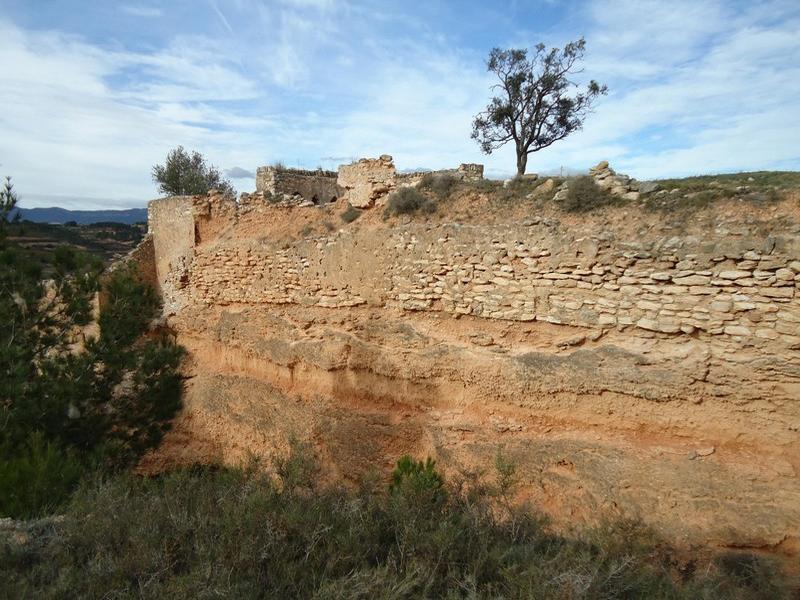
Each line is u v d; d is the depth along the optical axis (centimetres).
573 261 888
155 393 1234
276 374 1385
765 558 669
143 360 1213
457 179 1227
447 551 521
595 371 854
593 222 904
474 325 1030
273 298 1425
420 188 1244
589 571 500
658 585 543
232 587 448
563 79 2433
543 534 639
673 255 789
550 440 889
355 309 1217
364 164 1358
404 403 1102
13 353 988
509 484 713
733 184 845
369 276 1183
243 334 1490
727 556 687
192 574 451
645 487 773
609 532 632
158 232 1934
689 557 705
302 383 1307
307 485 685
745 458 733
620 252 838
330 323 1263
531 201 1035
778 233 716
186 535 542
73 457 898
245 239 1545
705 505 724
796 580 643
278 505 578
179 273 1755
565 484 848
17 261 1144
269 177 2080
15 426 941
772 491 695
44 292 1148
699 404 772
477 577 496
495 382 970
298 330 1340
